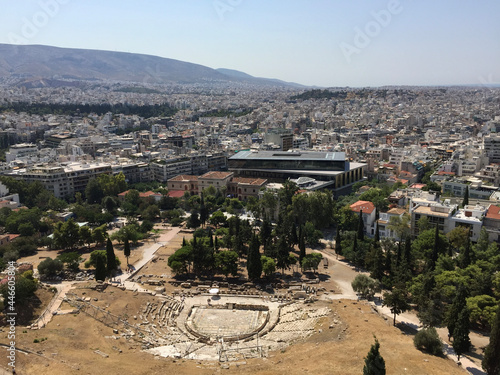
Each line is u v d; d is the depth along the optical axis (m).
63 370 93.06
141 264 190.25
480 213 191.88
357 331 119.44
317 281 170.12
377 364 81.44
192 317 141.62
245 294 160.62
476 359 110.38
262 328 132.88
